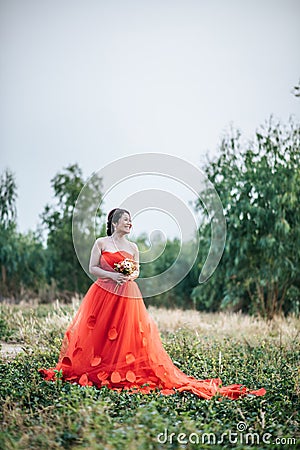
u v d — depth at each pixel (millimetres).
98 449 4363
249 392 6219
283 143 12336
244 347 8586
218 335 9703
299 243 12078
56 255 14648
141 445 4469
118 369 6387
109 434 4664
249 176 12438
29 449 4520
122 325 6469
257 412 5660
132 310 6523
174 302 14617
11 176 14805
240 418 5527
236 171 12688
